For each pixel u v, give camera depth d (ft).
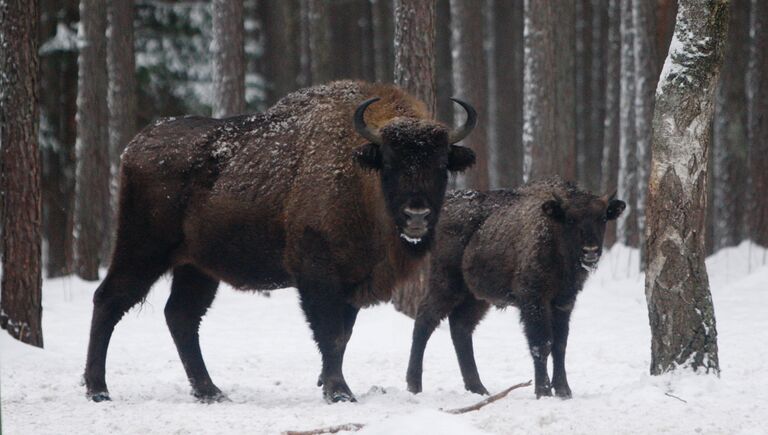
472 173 277.44
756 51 241.55
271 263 104.12
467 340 118.32
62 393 110.52
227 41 221.46
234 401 104.99
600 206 107.04
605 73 381.60
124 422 86.58
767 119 240.94
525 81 218.18
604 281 226.38
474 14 273.13
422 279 176.14
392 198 92.94
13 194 144.05
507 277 113.29
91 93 241.55
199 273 111.24
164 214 106.93
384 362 139.23
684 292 99.86
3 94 143.02
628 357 140.36
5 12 142.72
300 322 185.68
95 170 241.76
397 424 72.95
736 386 99.96
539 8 213.46
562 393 105.91
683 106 100.07
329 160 100.22
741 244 244.42
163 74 333.01
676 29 101.55
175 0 344.28
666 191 100.42
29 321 145.48
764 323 167.43
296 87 407.23
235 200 103.65
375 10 389.80
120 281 108.27
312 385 119.55
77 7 306.76
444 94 409.49
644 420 82.58
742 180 255.29
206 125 109.19
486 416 84.94
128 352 151.23
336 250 99.30
